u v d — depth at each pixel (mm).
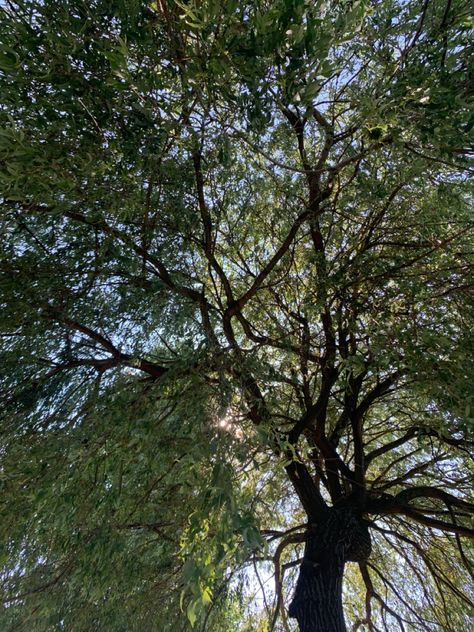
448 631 5562
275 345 4176
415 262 4125
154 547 3803
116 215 3170
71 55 2770
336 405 5680
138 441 3096
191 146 3152
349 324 4109
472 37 3156
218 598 4152
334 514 4602
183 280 4000
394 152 3477
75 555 3492
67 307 3650
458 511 5277
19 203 3092
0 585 3553
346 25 2498
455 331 3672
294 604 4191
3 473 3035
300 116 3857
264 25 2348
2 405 3615
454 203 3613
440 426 3672
